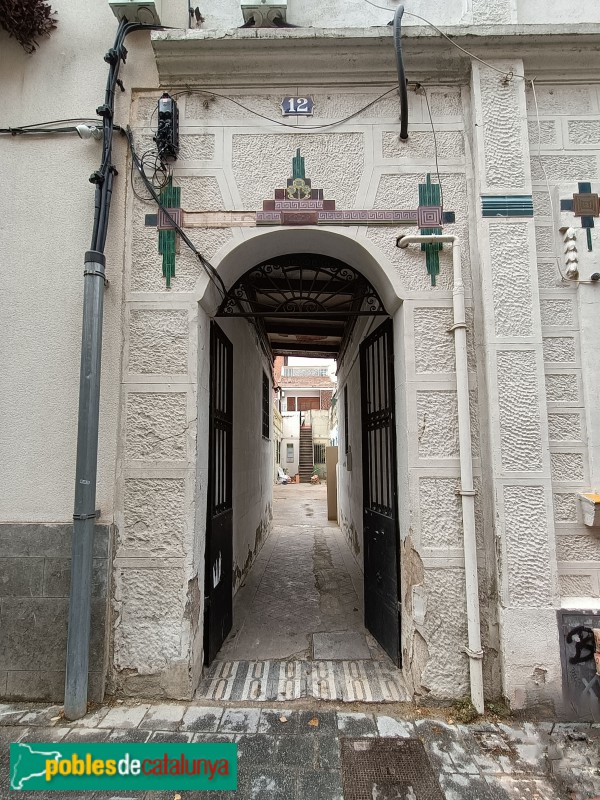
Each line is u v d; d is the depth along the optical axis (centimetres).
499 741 244
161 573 285
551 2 337
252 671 310
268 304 559
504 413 286
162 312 301
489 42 306
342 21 335
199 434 300
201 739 242
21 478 293
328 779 217
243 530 514
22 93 321
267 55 309
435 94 318
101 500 288
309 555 656
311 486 2206
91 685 274
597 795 209
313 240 323
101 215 293
